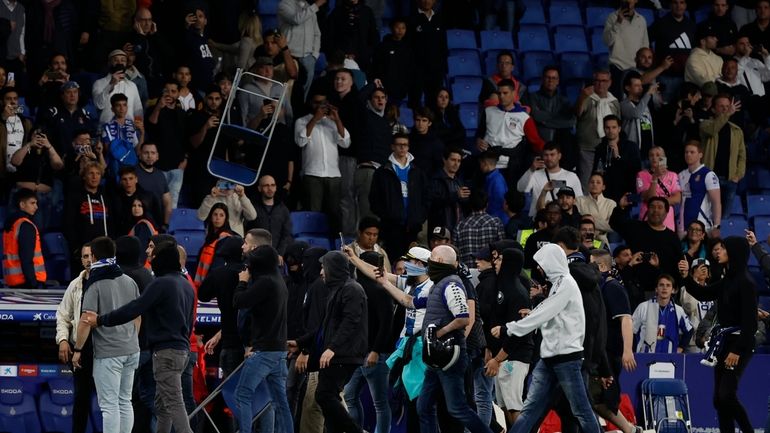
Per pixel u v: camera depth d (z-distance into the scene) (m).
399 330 49.06
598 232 67.44
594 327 45.19
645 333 59.22
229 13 73.81
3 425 50.09
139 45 71.25
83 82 72.06
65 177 63.38
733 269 48.25
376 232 56.03
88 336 44.66
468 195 65.75
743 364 47.94
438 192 65.88
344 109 68.75
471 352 45.81
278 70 71.56
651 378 57.03
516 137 72.00
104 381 43.34
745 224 73.25
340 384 44.53
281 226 64.00
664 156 71.00
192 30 72.50
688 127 75.06
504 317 48.12
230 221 62.94
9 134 65.19
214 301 55.38
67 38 73.31
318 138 67.75
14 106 65.44
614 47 80.31
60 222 64.31
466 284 45.06
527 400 43.97
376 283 46.75
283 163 66.56
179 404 43.06
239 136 60.03
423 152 68.88
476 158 71.44
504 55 76.19
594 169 71.69
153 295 42.44
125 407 44.12
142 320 46.16
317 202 67.94
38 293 56.62
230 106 65.38
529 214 68.62
